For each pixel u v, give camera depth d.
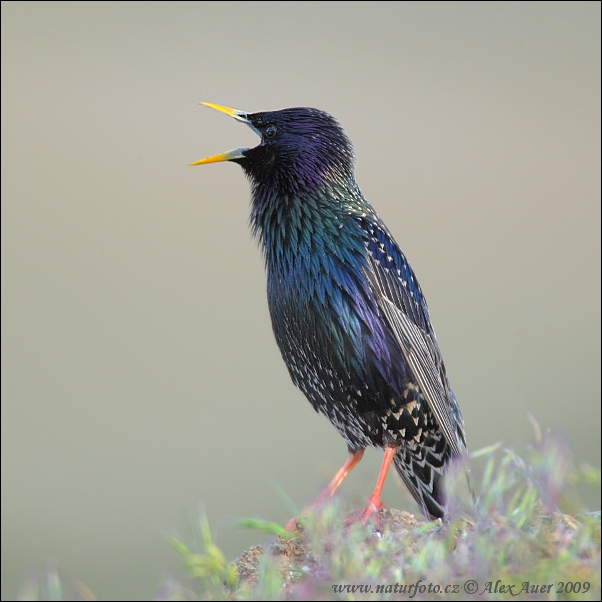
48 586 7.04
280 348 11.46
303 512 7.65
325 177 11.34
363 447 11.57
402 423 11.06
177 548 7.01
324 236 10.92
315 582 6.98
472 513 7.48
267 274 11.42
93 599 7.23
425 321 11.69
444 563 6.76
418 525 9.01
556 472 7.12
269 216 11.35
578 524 6.90
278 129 11.50
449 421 11.31
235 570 7.56
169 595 7.25
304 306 10.91
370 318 10.76
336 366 10.86
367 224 11.18
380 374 10.80
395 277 11.20
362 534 7.54
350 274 10.77
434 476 11.52
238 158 11.68
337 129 11.63
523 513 6.96
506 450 7.33
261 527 7.33
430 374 11.23
